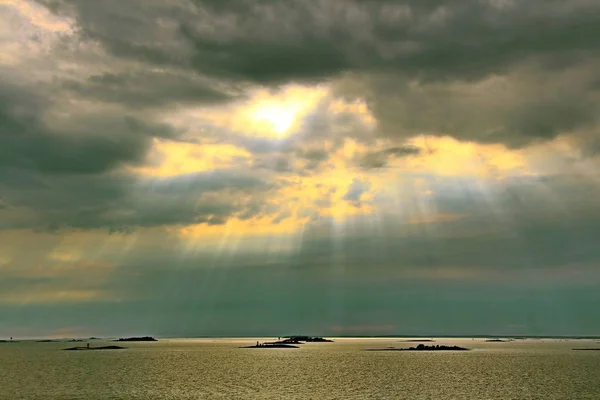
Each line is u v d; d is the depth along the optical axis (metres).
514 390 94.69
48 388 100.44
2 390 97.81
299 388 98.31
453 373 127.62
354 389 96.50
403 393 91.44
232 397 87.56
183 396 89.00
